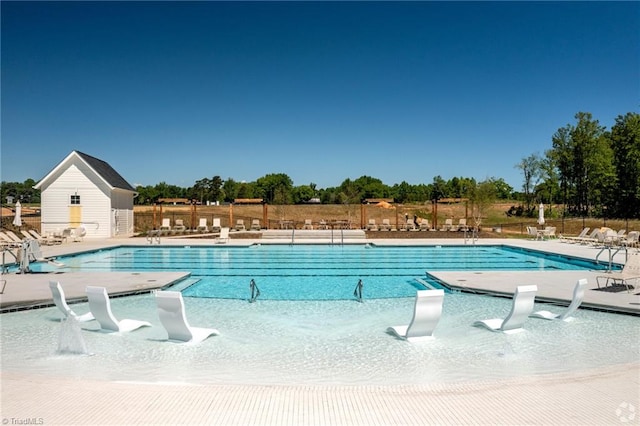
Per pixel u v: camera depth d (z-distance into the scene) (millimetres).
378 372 6754
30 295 11281
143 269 18109
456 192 88062
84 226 29266
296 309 11008
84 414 4746
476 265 19422
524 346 8031
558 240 27844
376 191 101812
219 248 24984
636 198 49531
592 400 5148
